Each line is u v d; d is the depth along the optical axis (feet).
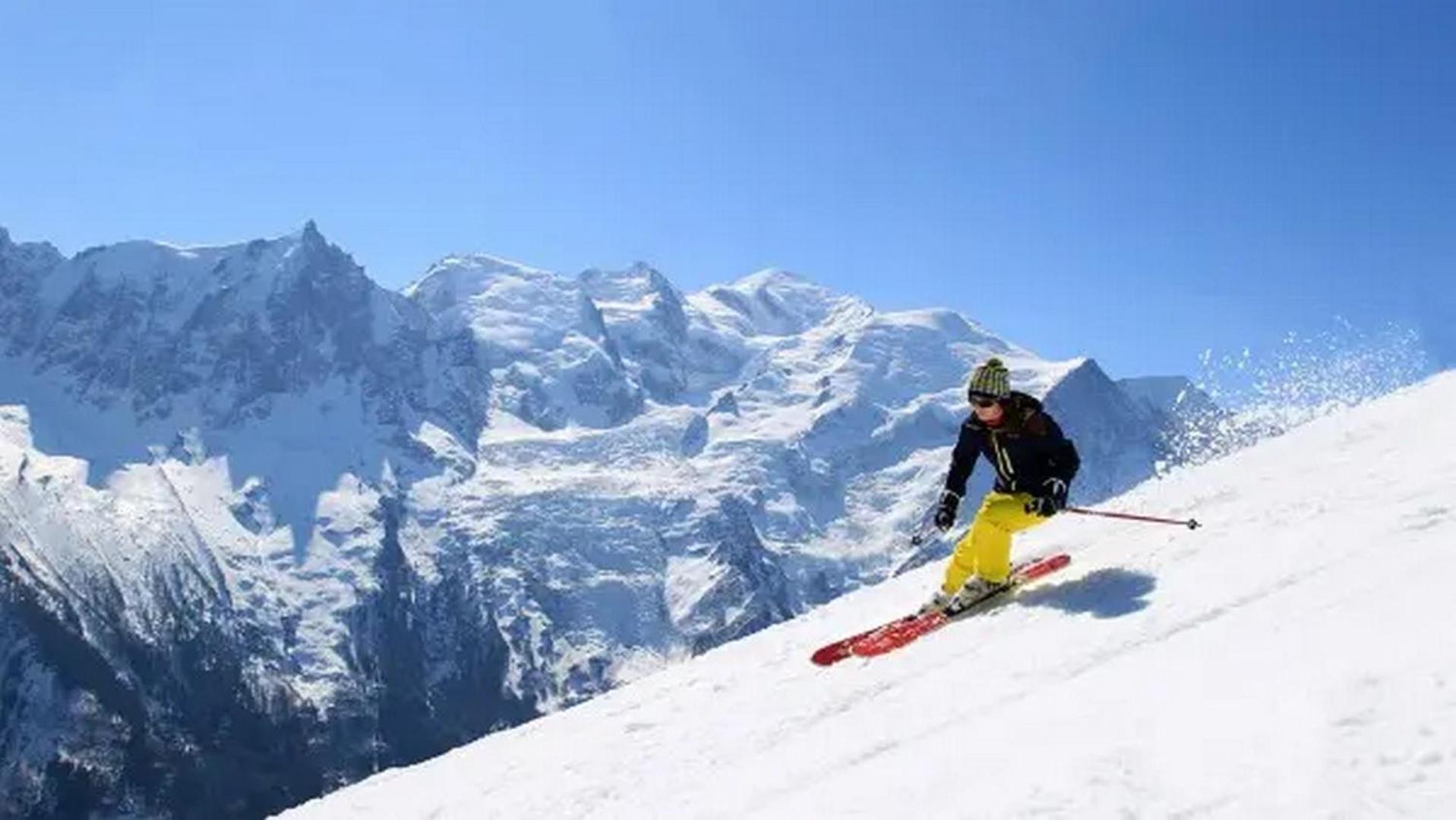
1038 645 31.07
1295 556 31.68
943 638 35.29
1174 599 31.24
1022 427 36.35
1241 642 25.35
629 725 38.99
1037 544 44.80
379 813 38.65
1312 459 46.14
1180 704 22.58
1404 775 17.52
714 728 34.94
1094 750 21.48
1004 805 20.40
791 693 35.68
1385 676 20.56
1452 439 40.78
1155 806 18.83
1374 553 29.71
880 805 22.94
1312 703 20.42
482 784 38.11
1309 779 18.15
